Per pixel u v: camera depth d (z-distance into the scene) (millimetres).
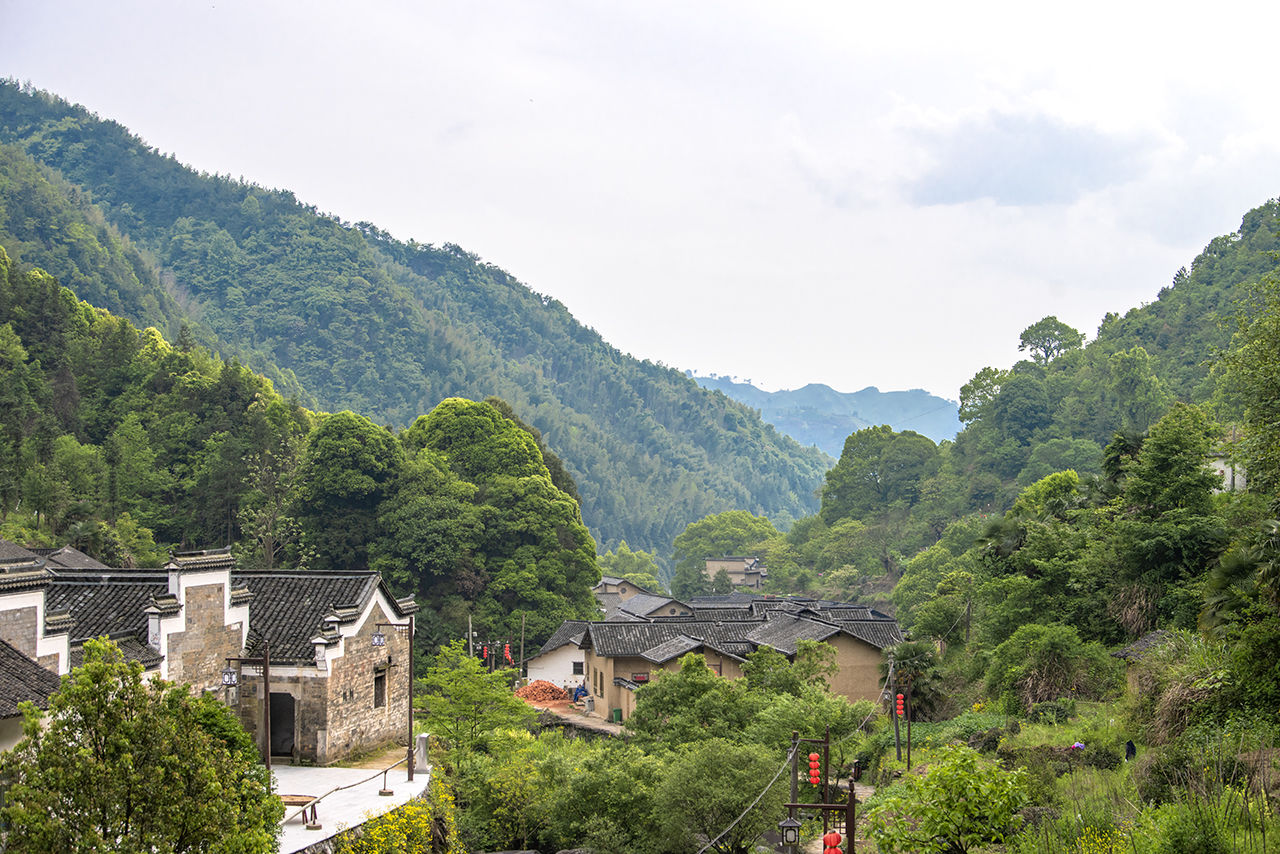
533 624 79375
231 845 14523
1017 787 18062
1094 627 44719
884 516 140000
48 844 13305
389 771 31734
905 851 18172
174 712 14930
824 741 29406
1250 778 21234
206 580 30766
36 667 21609
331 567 81188
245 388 107000
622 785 30266
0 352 96938
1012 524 54062
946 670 53344
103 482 89125
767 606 78000
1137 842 18703
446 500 82750
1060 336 152875
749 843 28609
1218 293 138250
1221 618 28828
